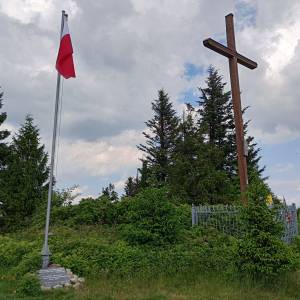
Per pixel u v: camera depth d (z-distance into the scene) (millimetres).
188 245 12008
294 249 12086
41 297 8945
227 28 16047
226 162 31172
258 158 33156
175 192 22500
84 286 9750
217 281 10039
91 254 11336
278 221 10578
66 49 11414
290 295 9438
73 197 19812
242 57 16188
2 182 26188
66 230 14516
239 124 15227
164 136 38656
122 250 11469
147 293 9156
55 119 11172
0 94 31859
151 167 34781
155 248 11844
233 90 15602
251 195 10734
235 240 11234
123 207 15492
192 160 24547
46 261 10359
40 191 26797
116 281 10117
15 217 24719
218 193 22859
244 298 8898
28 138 28094
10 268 11305
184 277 10344
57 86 11320
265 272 9859
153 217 12305
